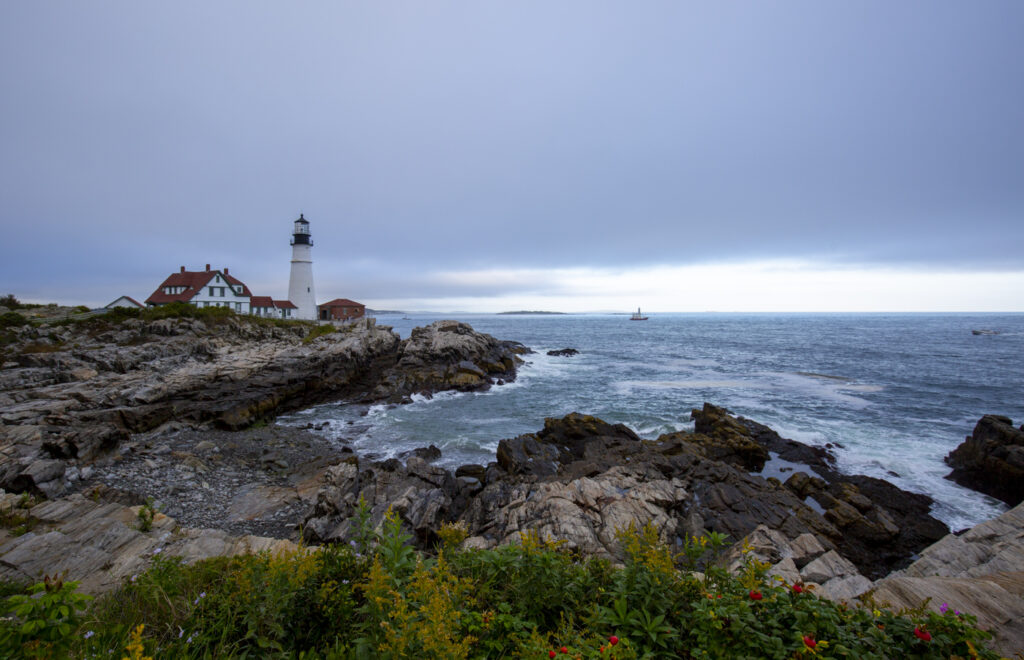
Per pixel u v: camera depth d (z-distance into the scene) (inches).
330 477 572.1
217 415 922.1
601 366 1790.1
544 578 154.1
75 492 539.5
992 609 194.4
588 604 152.5
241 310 2332.7
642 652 127.8
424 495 514.3
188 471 641.6
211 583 177.5
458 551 195.9
